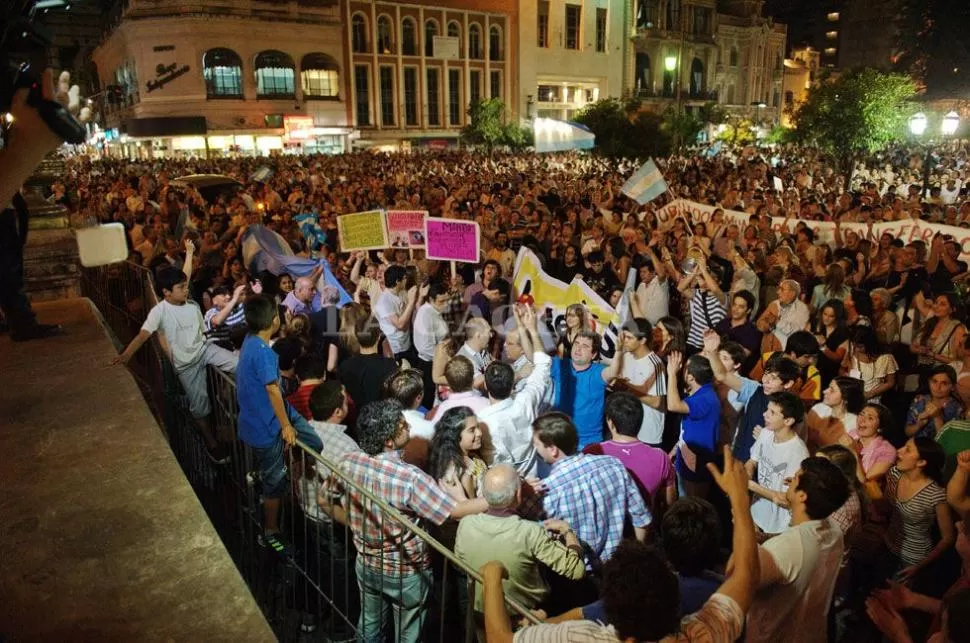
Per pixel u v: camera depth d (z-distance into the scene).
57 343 5.52
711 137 53.06
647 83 69.88
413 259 9.48
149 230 10.92
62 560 2.91
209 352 5.98
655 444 5.76
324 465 3.79
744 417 5.17
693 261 8.52
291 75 47.97
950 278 8.80
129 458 3.71
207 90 45.12
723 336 6.75
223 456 5.43
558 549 3.44
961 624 2.41
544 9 61.66
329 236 12.77
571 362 5.59
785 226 11.86
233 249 9.71
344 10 49.56
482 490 3.63
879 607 3.58
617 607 2.25
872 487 4.48
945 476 4.59
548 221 11.98
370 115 52.41
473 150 49.50
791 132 27.36
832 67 89.25
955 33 45.81
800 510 3.27
